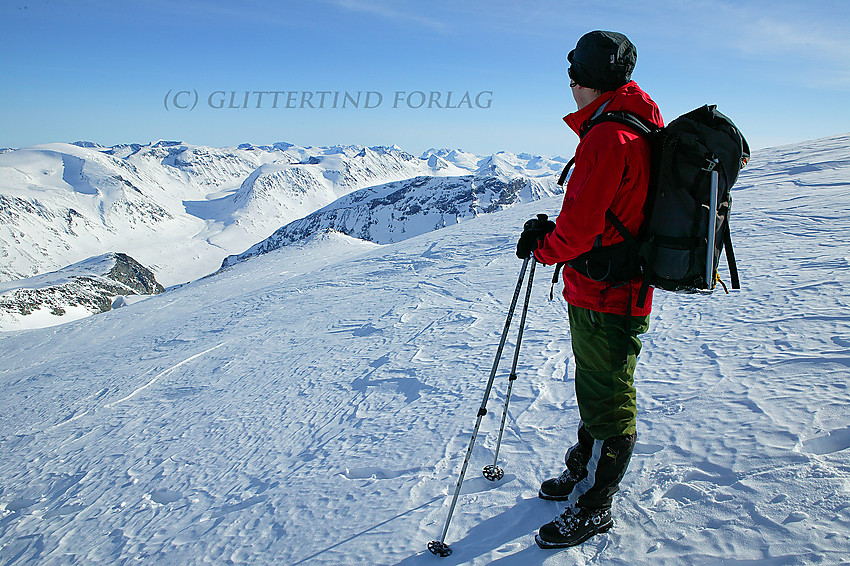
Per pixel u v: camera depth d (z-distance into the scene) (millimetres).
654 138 1937
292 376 6930
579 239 1938
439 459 3459
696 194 1841
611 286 2051
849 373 3035
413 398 4949
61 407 8742
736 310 4781
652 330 4832
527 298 2404
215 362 9102
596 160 1884
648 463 2682
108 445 6129
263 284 22594
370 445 4051
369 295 12211
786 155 15727
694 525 2141
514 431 3562
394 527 2766
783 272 5590
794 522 1973
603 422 2162
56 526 4234
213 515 3633
